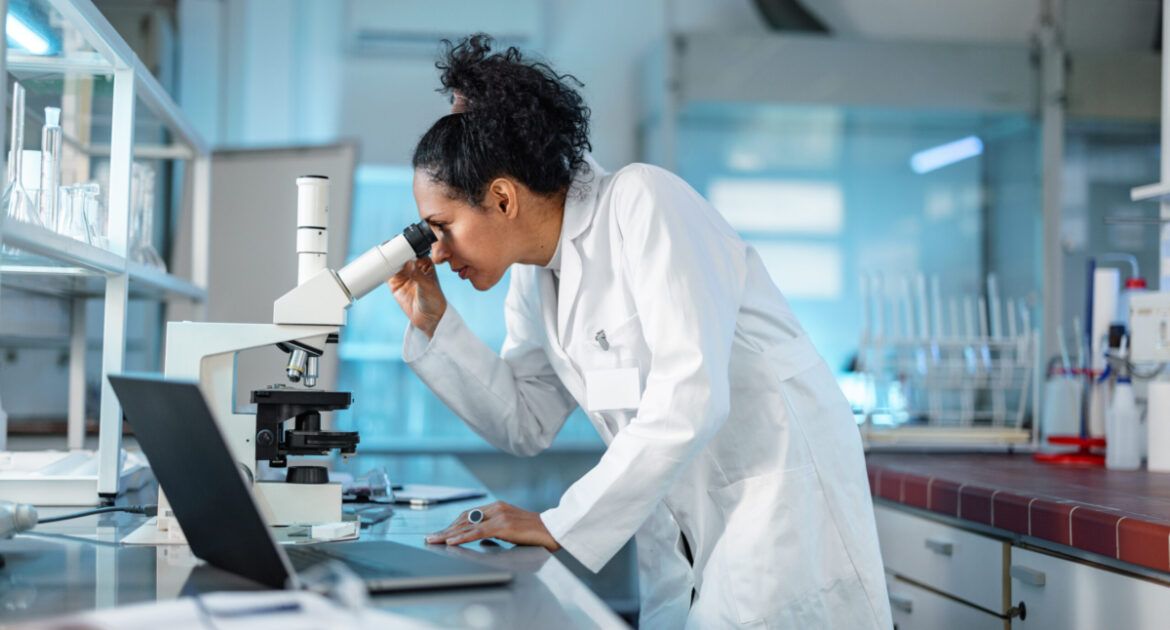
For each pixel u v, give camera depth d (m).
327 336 1.63
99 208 1.96
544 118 1.59
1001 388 3.23
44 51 1.83
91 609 1.02
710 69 4.42
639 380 1.64
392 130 4.86
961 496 2.27
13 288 2.27
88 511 1.76
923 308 3.21
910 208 4.54
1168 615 1.66
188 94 4.73
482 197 1.59
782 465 1.66
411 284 1.85
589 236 1.66
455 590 1.13
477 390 1.85
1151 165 4.52
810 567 1.65
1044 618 2.00
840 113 4.50
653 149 4.69
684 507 1.70
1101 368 2.87
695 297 1.49
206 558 1.28
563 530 1.46
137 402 1.21
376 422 4.54
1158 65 4.51
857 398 3.61
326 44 4.84
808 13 4.82
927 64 4.48
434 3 4.80
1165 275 2.68
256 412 1.60
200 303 2.95
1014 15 4.71
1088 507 1.84
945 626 2.39
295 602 0.96
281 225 4.00
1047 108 4.46
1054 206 4.43
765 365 1.67
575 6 4.95
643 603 1.88
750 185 4.45
